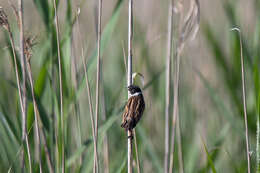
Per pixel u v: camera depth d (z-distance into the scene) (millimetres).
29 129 12188
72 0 13484
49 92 12930
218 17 22891
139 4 22891
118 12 12914
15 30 12453
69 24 12875
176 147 15906
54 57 12719
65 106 12742
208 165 14234
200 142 16922
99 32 12172
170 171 12523
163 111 17344
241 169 14188
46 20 12789
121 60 19047
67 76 12828
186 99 18438
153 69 19281
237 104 17281
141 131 14805
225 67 18000
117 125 16125
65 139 12672
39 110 12250
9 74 16391
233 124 15359
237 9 20375
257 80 13273
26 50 11250
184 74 20141
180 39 11680
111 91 17531
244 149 16000
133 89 11695
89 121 15648
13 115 15273
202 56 21234
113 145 15906
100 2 12109
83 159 13891
